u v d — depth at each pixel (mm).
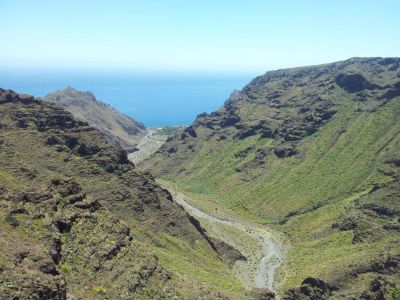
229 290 104688
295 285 123750
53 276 53281
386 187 173750
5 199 73688
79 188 88625
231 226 194250
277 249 167875
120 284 69500
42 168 148125
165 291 74500
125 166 163125
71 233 74312
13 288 46594
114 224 84688
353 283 110250
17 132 158625
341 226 166250
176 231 146875
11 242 58906
